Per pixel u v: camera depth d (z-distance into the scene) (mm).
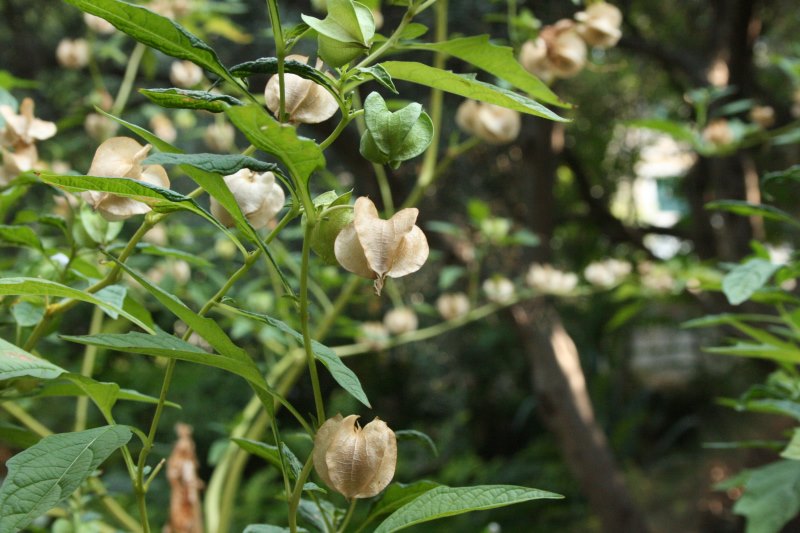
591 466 2893
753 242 818
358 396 533
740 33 2592
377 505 625
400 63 560
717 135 1362
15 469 514
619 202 4883
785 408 750
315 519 646
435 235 2371
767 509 725
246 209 598
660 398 5516
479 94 570
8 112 761
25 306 718
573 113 3967
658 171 4438
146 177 603
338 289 3018
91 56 1450
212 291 1630
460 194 2863
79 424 1199
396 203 2215
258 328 1532
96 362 1256
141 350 536
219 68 538
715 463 4594
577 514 3959
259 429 1290
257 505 3219
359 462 529
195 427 3572
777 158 3656
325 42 541
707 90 1360
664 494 4504
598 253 4031
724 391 5414
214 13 1554
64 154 1750
